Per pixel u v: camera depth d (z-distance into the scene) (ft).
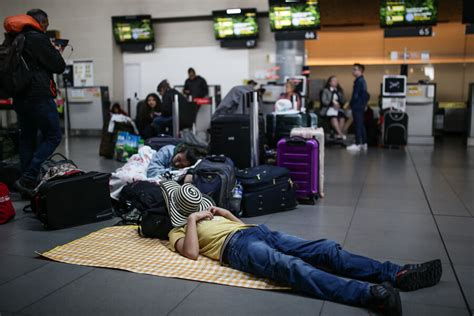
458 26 46.50
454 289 9.42
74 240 12.63
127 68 45.98
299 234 13.19
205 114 36.47
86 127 43.11
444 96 47.80
